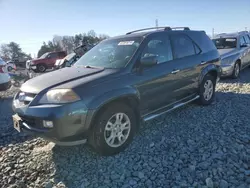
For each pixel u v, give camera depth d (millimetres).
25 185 2943
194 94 5215
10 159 3592
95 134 3271
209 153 3371
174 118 4832
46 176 3117
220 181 2744
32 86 3412
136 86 3689
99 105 3164
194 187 2691
